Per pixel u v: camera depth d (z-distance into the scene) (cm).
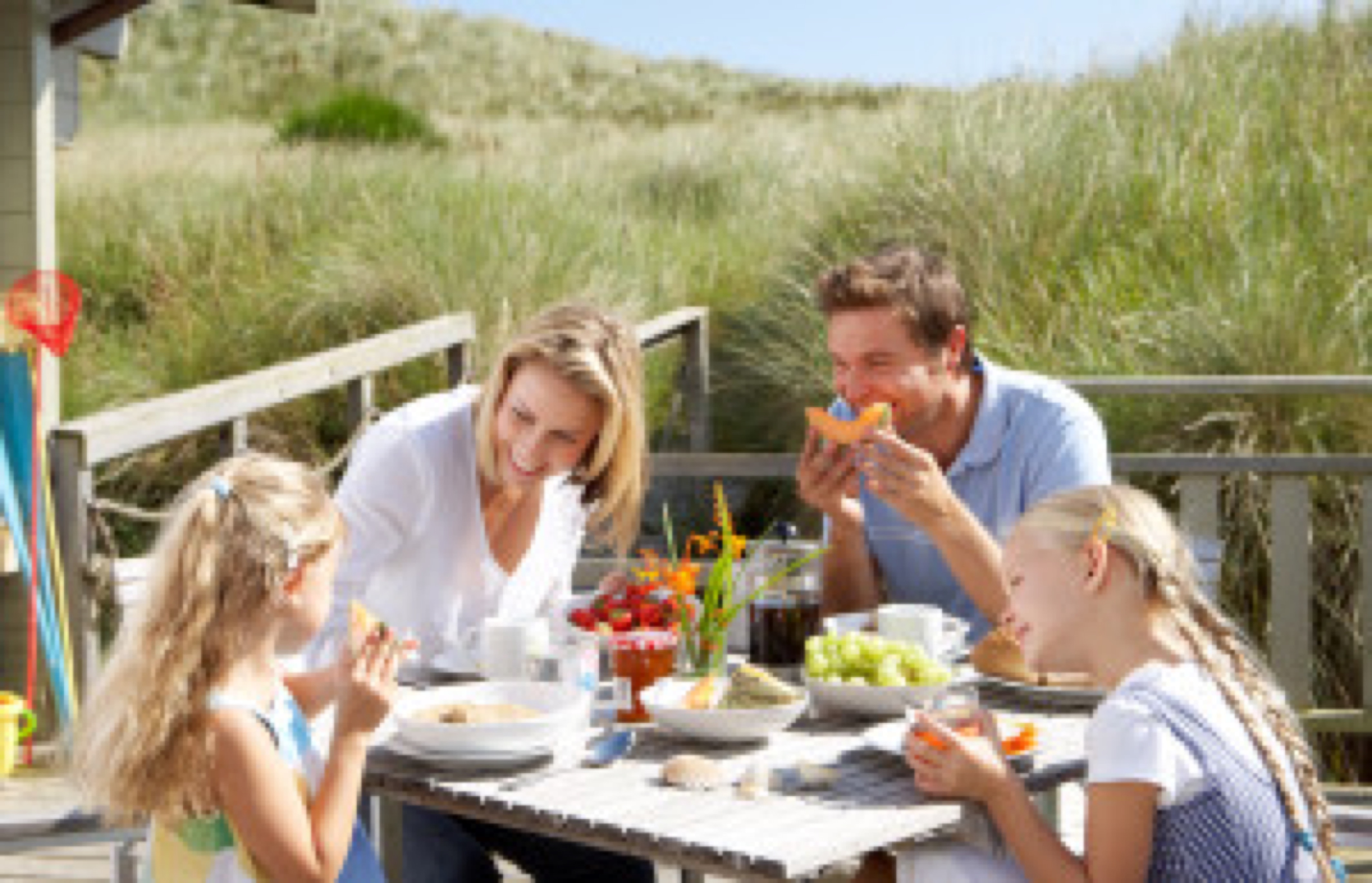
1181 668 188
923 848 198
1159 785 176
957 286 282
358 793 192
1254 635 498
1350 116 757
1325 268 632
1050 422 287
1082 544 193
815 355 716
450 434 266
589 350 252
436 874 258
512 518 279
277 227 1065
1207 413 557
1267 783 181
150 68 2527
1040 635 198
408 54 2659
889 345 275
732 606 245
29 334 420
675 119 2306
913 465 258
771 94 2448
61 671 422
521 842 263
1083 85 859
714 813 187
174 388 876
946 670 236
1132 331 615
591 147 1533
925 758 193
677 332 705
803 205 876
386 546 263
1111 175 743
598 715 235
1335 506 520
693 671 244
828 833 179
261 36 2666
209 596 190
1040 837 185
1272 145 748
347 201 1076
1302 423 537
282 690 208
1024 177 754
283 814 184
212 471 204
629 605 254
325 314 867
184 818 185
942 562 292
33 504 420
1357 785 451
